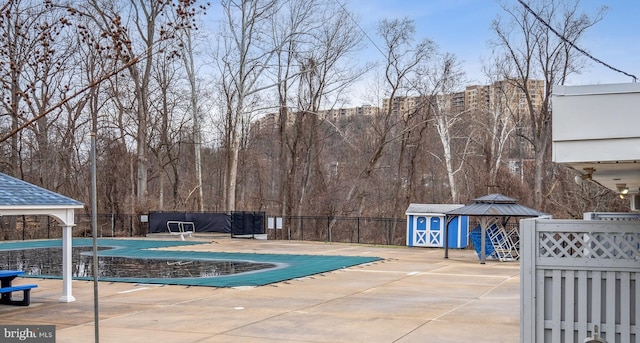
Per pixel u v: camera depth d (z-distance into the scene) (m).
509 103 47.41
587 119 6.39
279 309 12.00
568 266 7.95
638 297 7.66
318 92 44.97
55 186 41.28
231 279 16.48
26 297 12.53
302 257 23.44
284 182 45.62
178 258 23.06
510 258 22.22
